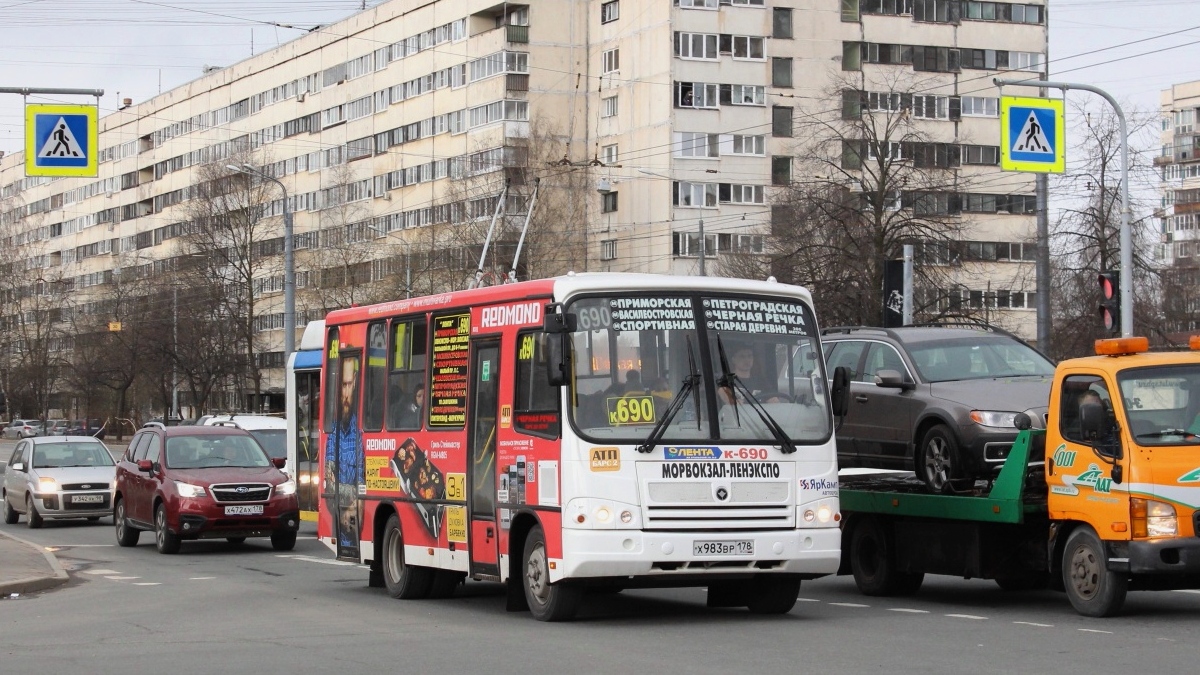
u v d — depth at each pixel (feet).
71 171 78.07
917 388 51.98
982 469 48.32
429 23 280.31
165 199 369.50
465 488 47.67
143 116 379.96
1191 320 195.11
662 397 42.27
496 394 46.01
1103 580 42.47
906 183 174.81
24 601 53.98
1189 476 40.91
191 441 80.48
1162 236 186.29
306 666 35.04
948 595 52.75
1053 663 33.99
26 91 78.74
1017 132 85.97
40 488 97.66
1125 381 42.16
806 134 241.76
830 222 170.81
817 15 263.49
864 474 53.88
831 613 46.16
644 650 36.99
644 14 258.37
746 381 43.14
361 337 56.49
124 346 278.67
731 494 42.06
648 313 42.83
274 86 327.06
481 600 51.96
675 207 254.88
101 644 40.09
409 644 38.91
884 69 266.36
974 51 272.10
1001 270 266.16
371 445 55.01
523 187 238.89
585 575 41.04
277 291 317.22
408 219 283.59
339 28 305.32
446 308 49.80
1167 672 32.50
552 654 36.42
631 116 260.83
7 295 335.67
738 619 44.34
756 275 191.21
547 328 41.09
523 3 264.52
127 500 81.97
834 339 57.72
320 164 311.47
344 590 56.54
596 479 41.22
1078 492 43.34
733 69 258.37
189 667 35.17
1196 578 42.50
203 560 73.05
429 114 279.69
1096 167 158.71
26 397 336.90
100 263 401.90
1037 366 53.36
